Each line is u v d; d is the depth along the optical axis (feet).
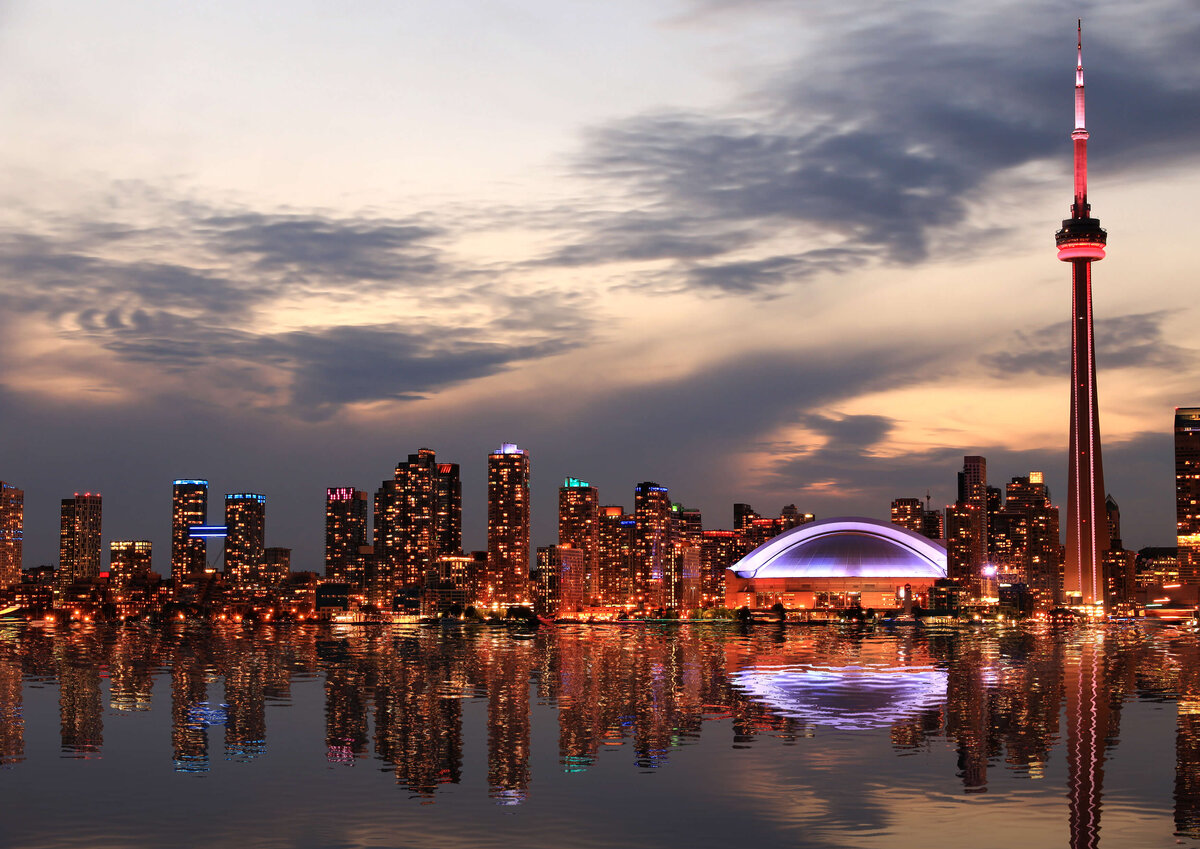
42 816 205.98
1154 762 259.39
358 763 258.98
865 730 315.78
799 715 353.51
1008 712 364.79
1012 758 264.93
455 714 358.02
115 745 289.94
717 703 392.47
